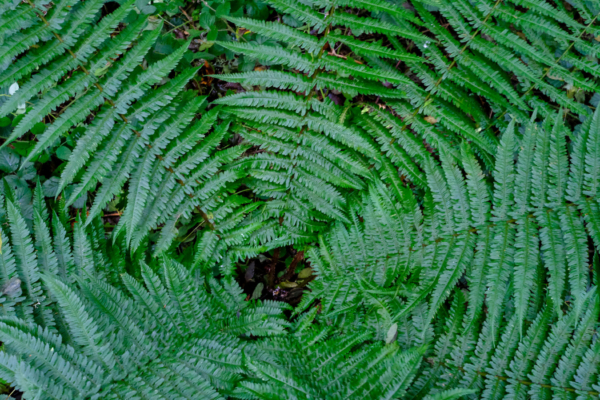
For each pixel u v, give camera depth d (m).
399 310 2.30
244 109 2.39
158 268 2.54
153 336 1.98
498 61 2.28
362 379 1.90
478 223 2.21
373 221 2.42
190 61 2.63
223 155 2.46
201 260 2.54
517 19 2.23
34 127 2.43
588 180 2.11
